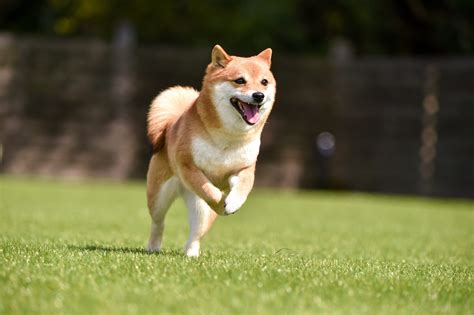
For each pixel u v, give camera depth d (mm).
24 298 4727
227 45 21953
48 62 18938
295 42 22422
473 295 5336
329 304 4824
